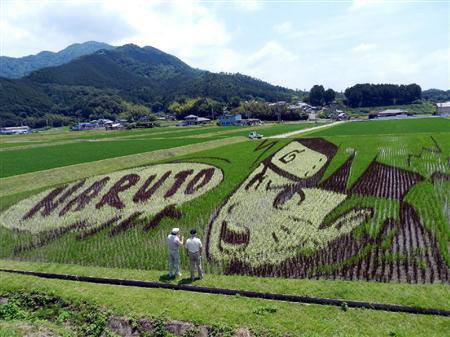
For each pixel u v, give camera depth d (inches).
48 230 1181.1
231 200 1337.4
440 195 1242.0
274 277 780.6
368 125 4566.9
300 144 2439.7
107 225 1186.6
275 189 1446.9
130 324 598.5
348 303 625.6
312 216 1119.0
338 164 1828.2
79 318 637.3
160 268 865.5
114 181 1679.4
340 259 830.5
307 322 566.6
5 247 1071.6
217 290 702.5
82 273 828.6
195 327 573.0
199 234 1056.2
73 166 2095.2
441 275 730.8
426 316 581.9
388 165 1750.7
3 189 1668.3
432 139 2377.0
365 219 1054.4
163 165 1948.8
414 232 944.3
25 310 687.1
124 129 6830.7
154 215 1236.5
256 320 575.2
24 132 7741.1
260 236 993.5
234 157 2102.6
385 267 779.4
